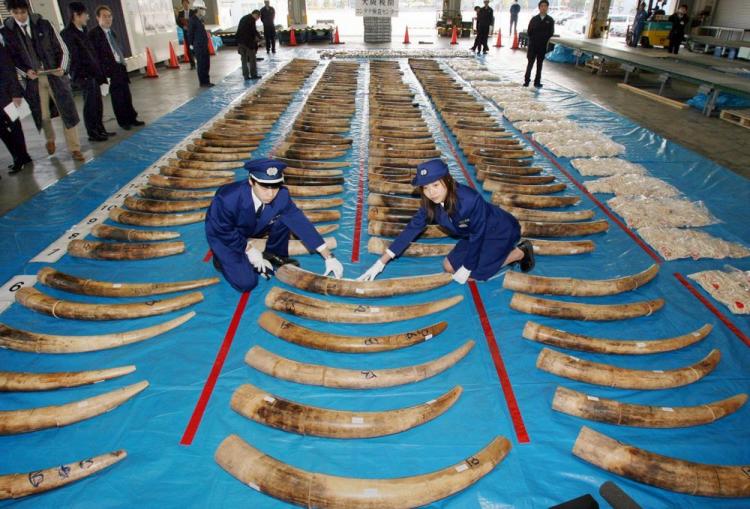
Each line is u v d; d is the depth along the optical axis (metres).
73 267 3.84
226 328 3.17
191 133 7.38
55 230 4.41
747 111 8.21
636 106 9.48
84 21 6.36
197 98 9.74
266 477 2.14
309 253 4.02
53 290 3.53
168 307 3.27
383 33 19.72
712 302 3.48
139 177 5.62
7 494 2.11
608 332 3.20
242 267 3.32
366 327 3.21
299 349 3.01
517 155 6.20
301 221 3.33
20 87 5.41
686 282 3.71
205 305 3.38
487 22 16.09
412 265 3.89
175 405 2.59
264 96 9.31
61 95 5.80
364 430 2.41
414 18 34.34
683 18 13.46
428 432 2.46
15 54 5.41
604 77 12.81
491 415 2.56
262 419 2.46
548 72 13.35
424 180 2.79
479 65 13.30
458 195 2.97
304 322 3.25
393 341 2.98
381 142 6.51
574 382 2.79
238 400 2.52
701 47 15.96
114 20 11.70
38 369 2.84
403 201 4.62
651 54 12.88
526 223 4.30
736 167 6.12
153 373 2.80
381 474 2.27
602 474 2.28
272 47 16.59
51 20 9.72
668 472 2.19
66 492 2.15
